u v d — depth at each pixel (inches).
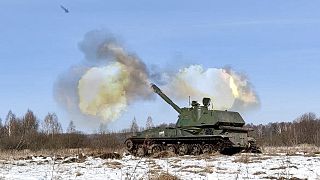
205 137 1518.2
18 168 1074.7
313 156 1327.5
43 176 852.6
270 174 836.0
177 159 1302.9
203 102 1598.2
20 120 3048.7
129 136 1690.5
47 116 2952.8
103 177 827.4
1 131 2861.7
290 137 2736.2
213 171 894.4
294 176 788.0
